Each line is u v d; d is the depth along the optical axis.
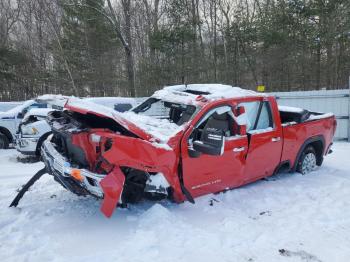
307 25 21.30
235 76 24.78
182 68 24.25
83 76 29.02
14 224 4.30
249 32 23.45
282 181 6.23
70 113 4.53
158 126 4.67
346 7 20.55
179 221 4.30
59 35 26.36
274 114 5.77
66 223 4.34
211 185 4.94
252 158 5.36
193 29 24.25
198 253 3.58
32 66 30.31
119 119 4.12
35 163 8.73
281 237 3.98
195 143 4.30
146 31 27.25
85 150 4.23
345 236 4.02
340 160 8.17
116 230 4.12
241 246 3.75
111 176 3.99
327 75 22.03
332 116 7.28
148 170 4.14
